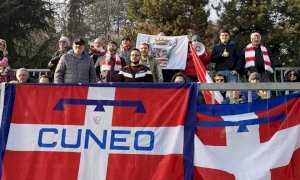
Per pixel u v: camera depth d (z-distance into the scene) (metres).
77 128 4.99
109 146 4.92
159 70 7.76
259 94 5.73
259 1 21.38
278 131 4.82
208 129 4.87
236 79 8.70
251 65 8.57
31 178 4.89
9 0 24.30
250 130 4.85
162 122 4.93
